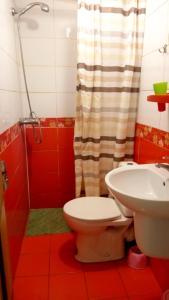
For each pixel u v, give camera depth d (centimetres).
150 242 124
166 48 150
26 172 247
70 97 238
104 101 201
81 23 180
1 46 151
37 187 256
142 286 164
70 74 233
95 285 164
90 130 204
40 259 188
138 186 143
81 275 172
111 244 183
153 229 120
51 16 220
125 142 209
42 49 225
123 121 199
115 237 182
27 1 213
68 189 260
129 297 155
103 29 187
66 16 221
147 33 179
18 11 214
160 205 96
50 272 175
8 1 181
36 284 164
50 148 248
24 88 231
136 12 183
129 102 199
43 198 260
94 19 181
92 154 208
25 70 228
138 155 205
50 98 236
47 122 241
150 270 178
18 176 197
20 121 216
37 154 248
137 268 179
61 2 218
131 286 164
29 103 231
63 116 241
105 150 213
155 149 171
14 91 193
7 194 154
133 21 182
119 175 140
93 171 211
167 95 124
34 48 224
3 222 104
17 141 198
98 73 191
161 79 158
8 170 159
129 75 191
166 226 118
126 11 185
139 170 144
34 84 232
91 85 193
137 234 131
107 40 189
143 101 191
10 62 181
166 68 151
